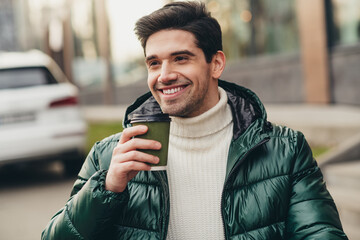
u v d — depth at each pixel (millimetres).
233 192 1891
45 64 6887
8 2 22734
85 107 20016
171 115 1940
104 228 1791
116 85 18172
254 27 11234
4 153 6238
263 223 1851
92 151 2105
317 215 1854
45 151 6387
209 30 1893
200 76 1901
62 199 5855
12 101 6273
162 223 1884
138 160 1652
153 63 1918
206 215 1965
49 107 6410
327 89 9211
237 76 11914
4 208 5570
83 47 20250
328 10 9117
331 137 6762
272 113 8695
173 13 1858
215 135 2020
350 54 8594
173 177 2010
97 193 1755
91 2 19188
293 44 10203
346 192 4898
